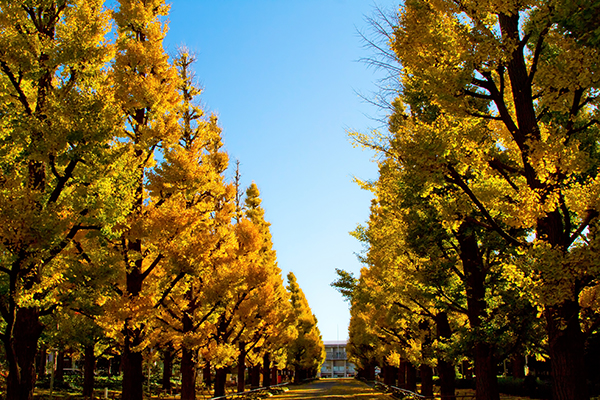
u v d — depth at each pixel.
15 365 7.18
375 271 18.23
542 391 16.80
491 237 9.23
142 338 11.16
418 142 6.34
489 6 5.64
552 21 4.97
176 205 11.04
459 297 10.77
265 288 19.22
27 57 7.51
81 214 8.07
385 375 30.39
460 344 9.18
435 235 9.59
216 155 18.16
